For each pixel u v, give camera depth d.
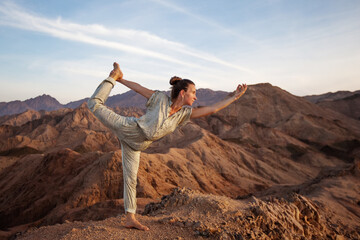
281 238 7.15
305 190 44.50
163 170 71.81
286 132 148.12
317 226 11.62
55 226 6.44
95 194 56.38
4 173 79.25
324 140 137.62
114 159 62.75
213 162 91.00
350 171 51.16
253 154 111.12
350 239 13.48
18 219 56.28
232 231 6.30
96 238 5.06
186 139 112.00
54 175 69.12
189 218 6.61
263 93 192.12
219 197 8.74
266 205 8.77
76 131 182.00
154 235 5.44
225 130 166.00
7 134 194.50
